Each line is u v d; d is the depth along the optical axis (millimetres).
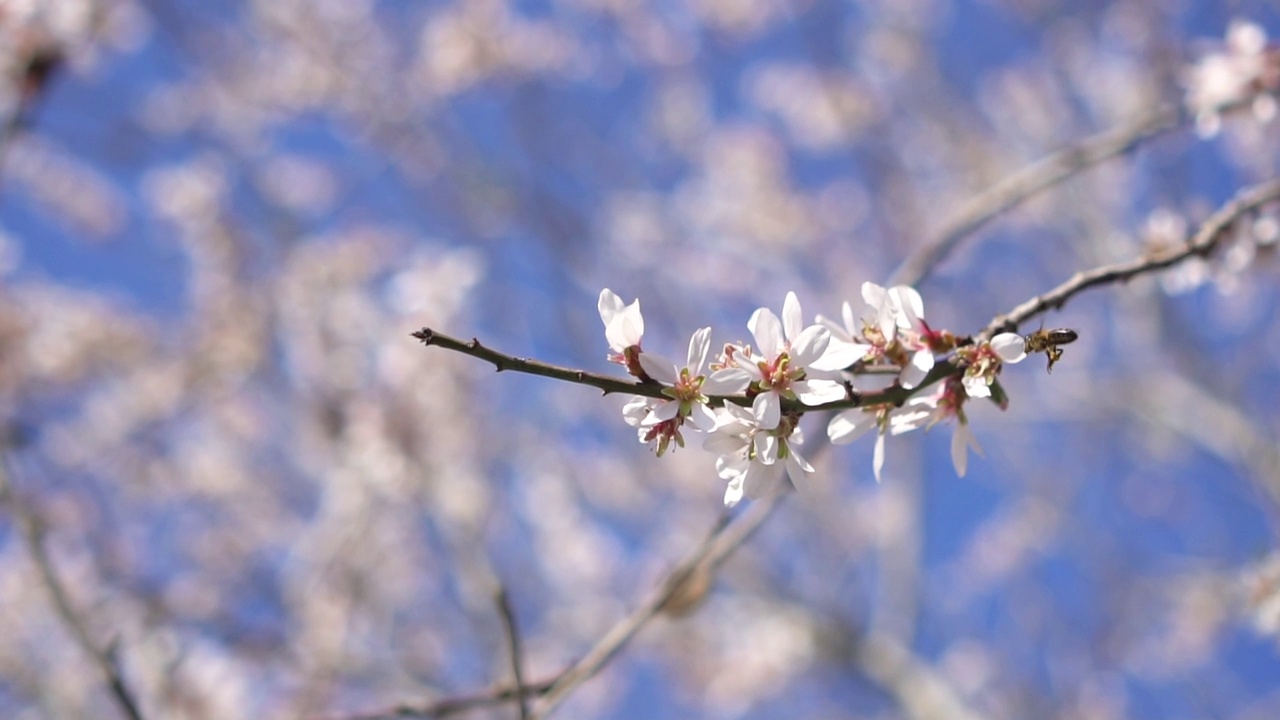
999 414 9312
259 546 9375
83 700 6258
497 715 5750
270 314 8266
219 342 8242
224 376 8219
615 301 1968
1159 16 7984
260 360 8180
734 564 8531
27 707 6574
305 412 7637
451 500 6641
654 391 1935
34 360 8094
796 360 1973
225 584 7441
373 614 7164
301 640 6219
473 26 8836
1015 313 2389
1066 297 2445
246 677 6316
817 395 1949
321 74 9250
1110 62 8945
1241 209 2904
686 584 3402
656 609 3275
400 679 6242
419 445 6863
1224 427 7535
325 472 8180
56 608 3566
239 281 8508
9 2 4352
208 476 9320
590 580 9766
